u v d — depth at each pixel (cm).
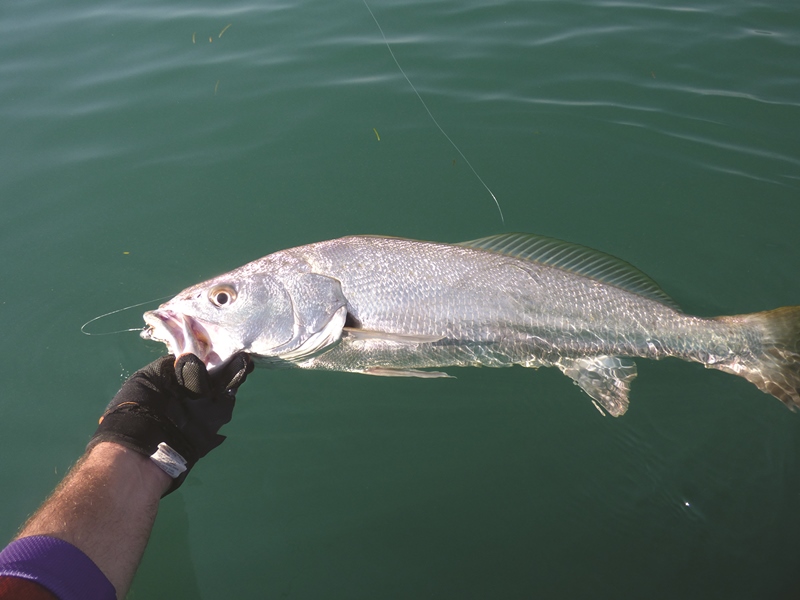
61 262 102
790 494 75
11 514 77
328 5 153
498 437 84
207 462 82
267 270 82
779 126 120
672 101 126
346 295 83
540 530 75
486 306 84
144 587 74
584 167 116
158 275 101
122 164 117
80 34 146
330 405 87
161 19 150
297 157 119
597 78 132
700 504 76
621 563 72
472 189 113
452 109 127
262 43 142
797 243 102
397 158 119
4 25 149
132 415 60
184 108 127
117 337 93
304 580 72
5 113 125
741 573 70
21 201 110
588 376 86
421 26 146
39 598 42
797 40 137
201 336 80
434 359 86
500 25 145
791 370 83
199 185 114
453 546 75
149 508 55
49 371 90
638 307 85
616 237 105
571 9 149
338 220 108
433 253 85
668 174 114
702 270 100
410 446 83
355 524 76
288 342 81
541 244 88
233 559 74
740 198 110
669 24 144
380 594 71
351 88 131
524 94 129
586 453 81
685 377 86
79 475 54
